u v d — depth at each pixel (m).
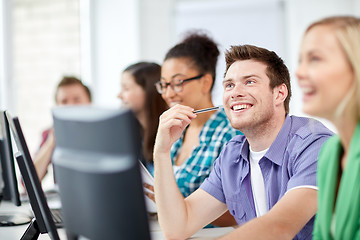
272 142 1.36
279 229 1.09
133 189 0.80
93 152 0.85
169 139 1.40
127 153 0.79
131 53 4.46
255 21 4.41
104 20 4.51
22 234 1.51
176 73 1.94
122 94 2.24
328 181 0.94
